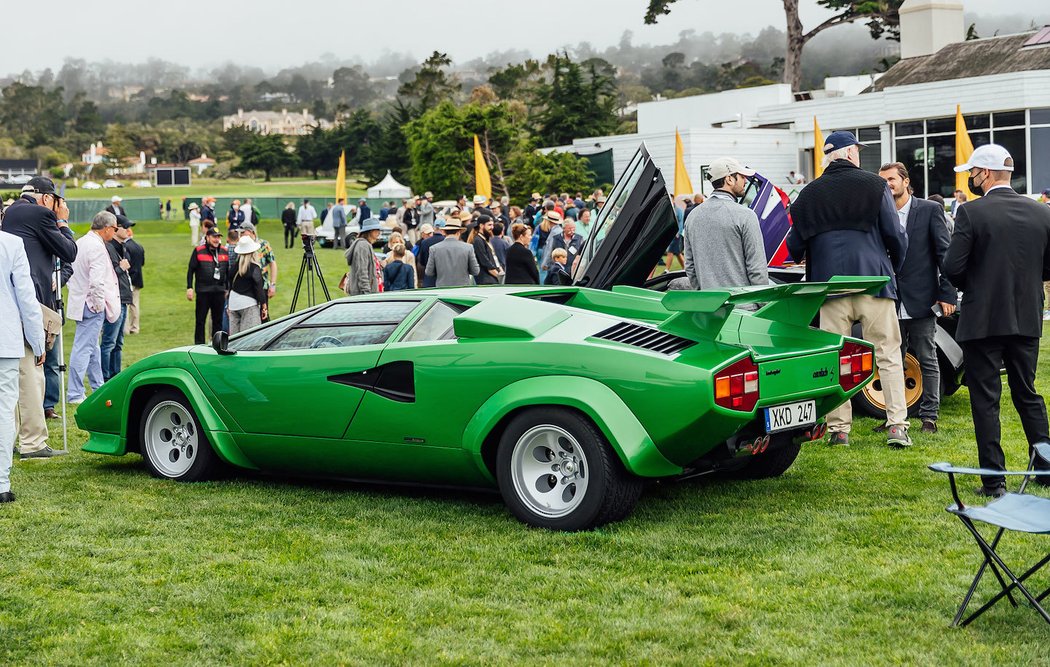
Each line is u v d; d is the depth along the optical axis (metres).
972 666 3.78
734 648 4.00
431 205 30.30
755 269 7.52
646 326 5.76
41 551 5.39
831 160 7.42
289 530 5.73
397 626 4.30
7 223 8.02
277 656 4.02
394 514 6.02
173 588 4.80
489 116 50.16
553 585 4.76
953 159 34.75
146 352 14.41
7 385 6.41
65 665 3.96
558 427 5.52
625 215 7.41
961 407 9.10
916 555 5.07
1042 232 5.88
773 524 5.66
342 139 143.12
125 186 148.00
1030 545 5.16
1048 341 13.12
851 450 7.49
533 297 6.36
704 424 5.23
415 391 5.91
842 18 56.19
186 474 6.92
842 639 4.06
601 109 70.06
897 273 7.51
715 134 38.47
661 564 5.01
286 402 6.38
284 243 39.72
